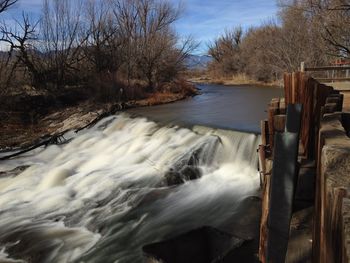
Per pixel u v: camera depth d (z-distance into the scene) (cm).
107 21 3144
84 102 2322
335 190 275
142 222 852
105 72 2819
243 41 7362
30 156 1530
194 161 1160
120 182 1082
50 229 862
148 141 1443
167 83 3145
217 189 989
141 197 976
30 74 2639
